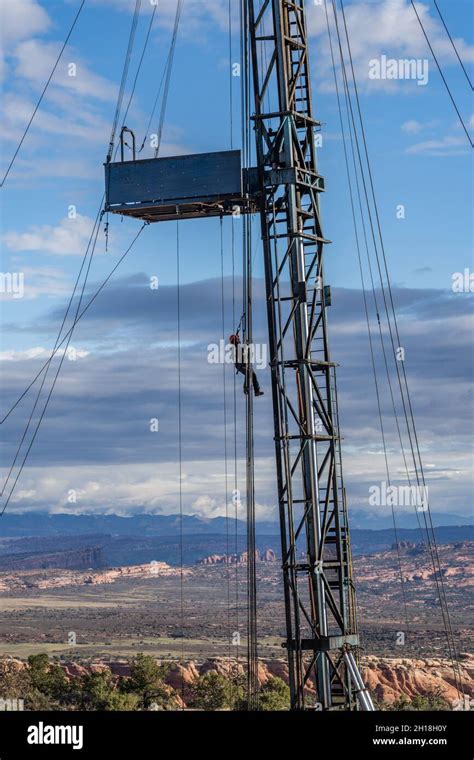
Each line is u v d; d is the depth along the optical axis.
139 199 49.44
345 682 46.88
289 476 46.72
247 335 49.28
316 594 46.12
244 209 49.50
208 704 119.94
